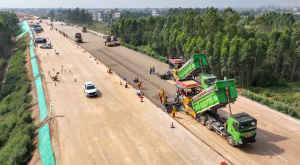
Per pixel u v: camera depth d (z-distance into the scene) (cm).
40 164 1717
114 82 3700
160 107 2688
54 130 2158
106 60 5325
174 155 1734
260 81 3681
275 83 3766
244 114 1825
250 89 3512
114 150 1805
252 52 3384
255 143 1906
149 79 3862
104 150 1806
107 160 1677
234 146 1847
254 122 1753
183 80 2528
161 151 1788
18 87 4003
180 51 5234
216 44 3866
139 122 2297
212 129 2114
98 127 2194
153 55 5841
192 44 4347
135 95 3102
